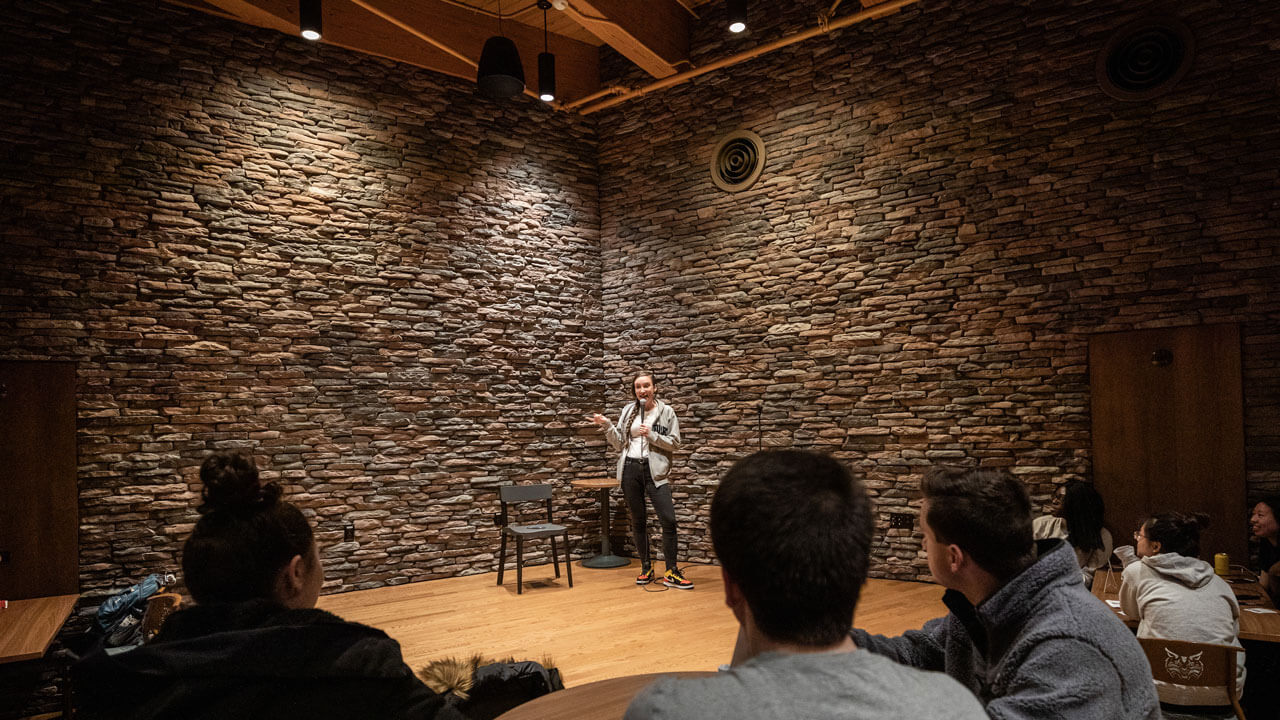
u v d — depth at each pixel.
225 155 5.84
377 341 6.47
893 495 6.10
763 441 6.77
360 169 6.47
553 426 7.41
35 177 5.09
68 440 5.07
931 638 1.74
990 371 5.69
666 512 6.08
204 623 1.26
